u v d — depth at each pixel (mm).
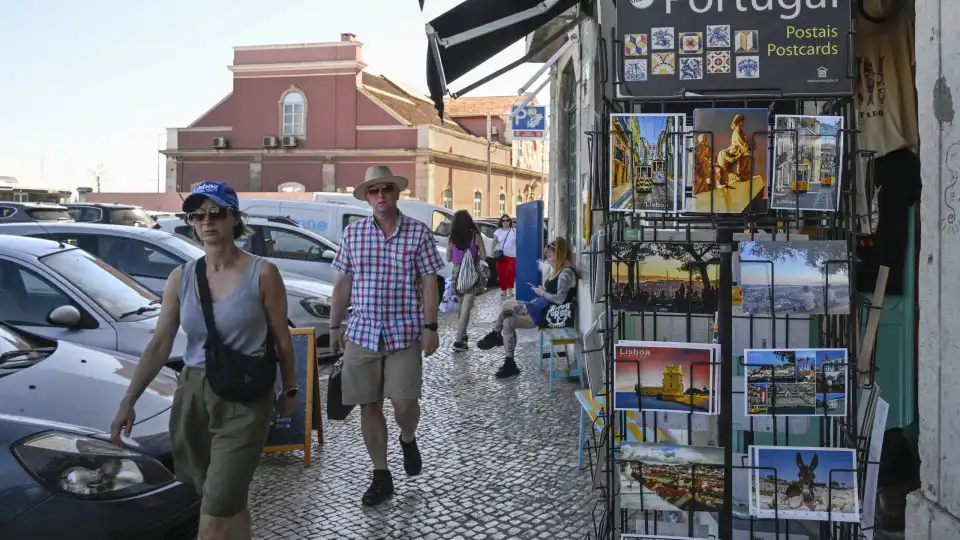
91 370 4262
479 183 48750
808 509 2742
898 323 4016
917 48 2744
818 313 2740
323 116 43375
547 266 10641
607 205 2854
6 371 3990
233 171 44531
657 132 2766
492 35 5289
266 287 3338
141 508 3457
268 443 5270
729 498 2758
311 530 4211
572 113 9727
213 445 3248
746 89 2768
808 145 2717
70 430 3547
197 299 3295
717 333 2961
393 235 4621
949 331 2586
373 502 4551
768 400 2760
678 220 2904
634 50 2799
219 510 3172
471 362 9109
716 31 2773
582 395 5004
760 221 2910
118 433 3340
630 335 3342
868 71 3998
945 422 2607
